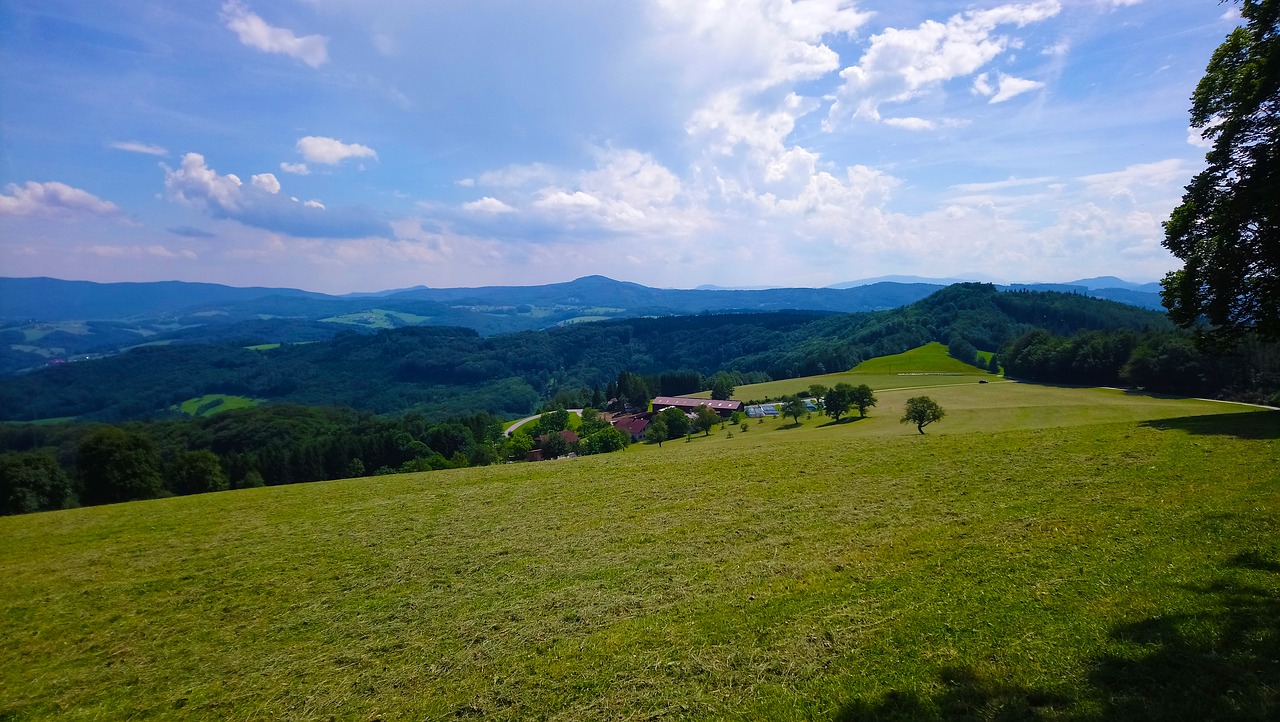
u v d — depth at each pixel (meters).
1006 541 10.33
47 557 14.29
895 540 11.15
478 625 9.36
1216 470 12.75
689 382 125.12
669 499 16.03
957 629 7.46
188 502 20.20
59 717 7.80
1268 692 5.40
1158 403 60.56
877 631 7.71
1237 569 7.85
